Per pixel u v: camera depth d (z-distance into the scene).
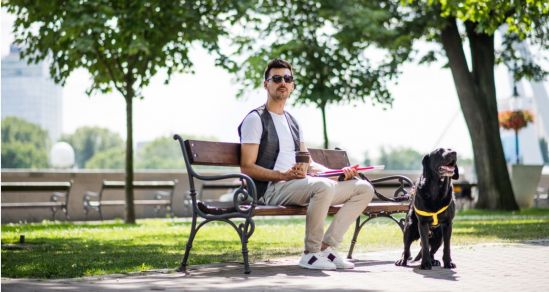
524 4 15.81
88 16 15.64
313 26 20.72
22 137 135.12
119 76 18.03
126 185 17.09
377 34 20.22
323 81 21.19
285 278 5.85
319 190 6.43
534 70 23.69
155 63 17.38
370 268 6.59
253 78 19.70
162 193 23.00
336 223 6.76
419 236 6.76
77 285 5.44
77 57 17.22
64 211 20.61
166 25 16.77
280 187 6.66
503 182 22.05
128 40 16.45
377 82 21.94
